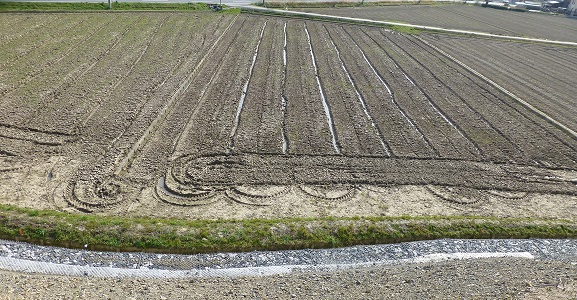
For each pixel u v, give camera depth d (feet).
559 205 50.98
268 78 82.84
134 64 84.94
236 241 41.04
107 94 70.33
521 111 75.97
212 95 73.20
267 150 57.21
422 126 67.26
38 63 81.20
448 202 50.01
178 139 58.34
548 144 64.69
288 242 41.52
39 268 36.47
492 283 34.88
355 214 46.75
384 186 51.80
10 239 39.58
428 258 41.50
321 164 54.95
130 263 37.96
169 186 48.57
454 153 59.82
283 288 34.37
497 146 62.69
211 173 51.57
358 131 64.13
